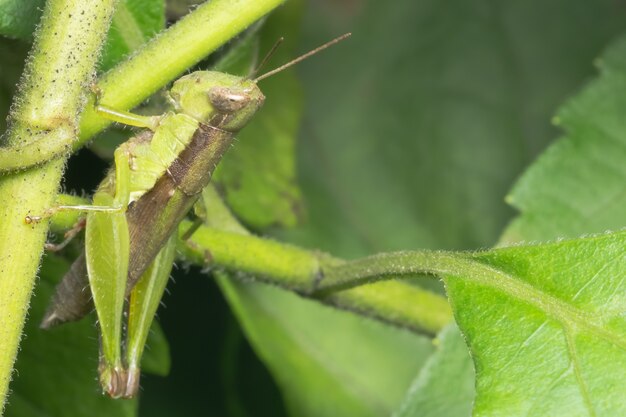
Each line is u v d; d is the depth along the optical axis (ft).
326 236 0.72
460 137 0.74
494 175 0.74
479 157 0.74
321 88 0.75
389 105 0.75
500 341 0.50
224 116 0.55
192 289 0.68
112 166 0.55
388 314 0.57
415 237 0.73
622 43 0.65
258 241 0.56
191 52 0.51
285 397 0.65
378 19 0.76
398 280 0.57
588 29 0.76
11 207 0.49
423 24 0.76
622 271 0.50
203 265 0.56
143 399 0.68
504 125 0.75
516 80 0.75
